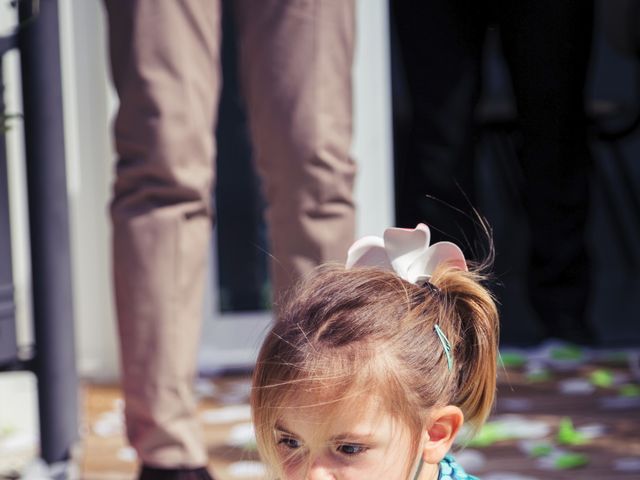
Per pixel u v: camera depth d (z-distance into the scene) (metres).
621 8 4.54
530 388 3.93
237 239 4.51
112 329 4.25
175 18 2.42
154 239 2.42
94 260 4.23
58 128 2.72
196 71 2.45
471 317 1.71
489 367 1.72
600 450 3.10
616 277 6.31
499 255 6.30
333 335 1.58
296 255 2.53
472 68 4.21
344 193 2.55
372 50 4.23
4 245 2.67
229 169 4.49
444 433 1.62
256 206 4.51
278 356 1.58
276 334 1.62
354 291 1.66
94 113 4.14
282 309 1.84
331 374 1.53
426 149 4.26
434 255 1.78
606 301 5.64
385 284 1.68
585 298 4.66
